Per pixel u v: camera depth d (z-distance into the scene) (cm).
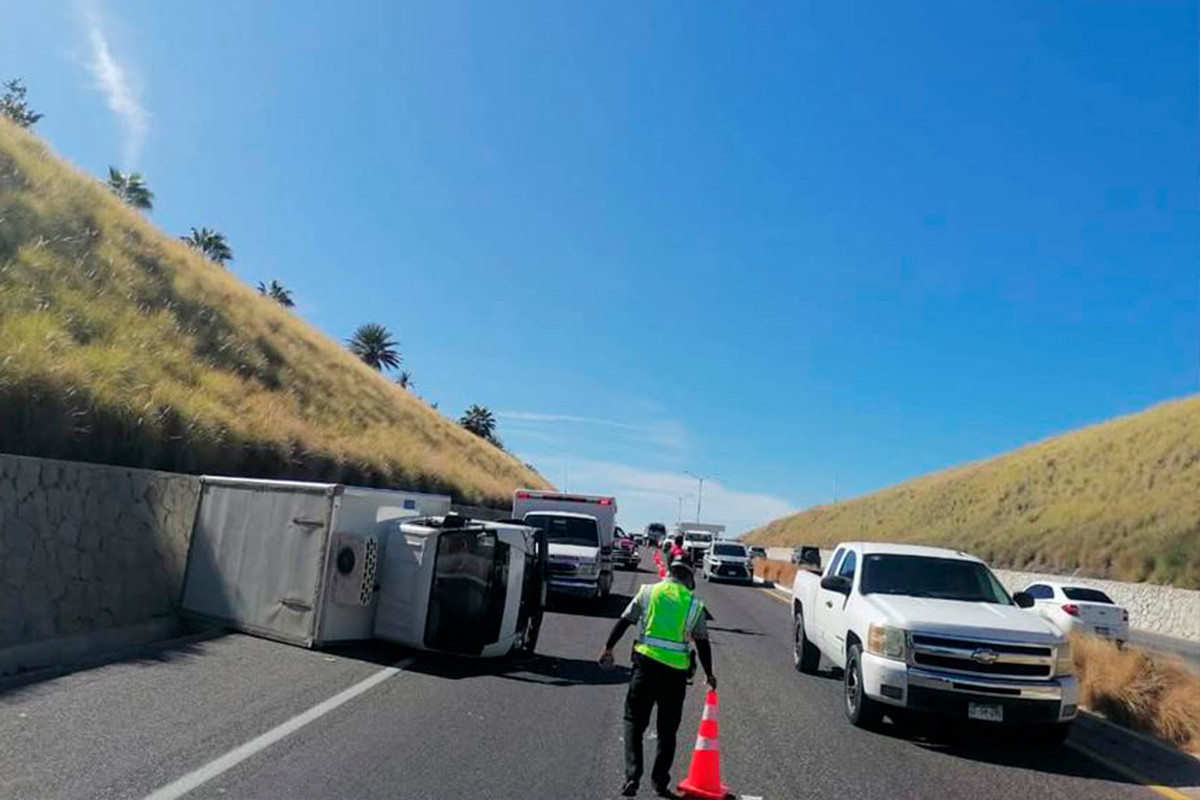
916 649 902
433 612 1176
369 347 9438
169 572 1325
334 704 877
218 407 1997
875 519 8125
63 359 1460
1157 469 4825
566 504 2531
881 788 742
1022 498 5878
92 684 865
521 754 762
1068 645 912
